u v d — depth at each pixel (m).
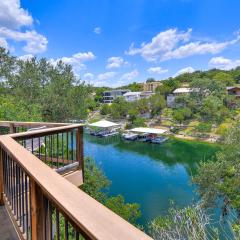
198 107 43.31
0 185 2.82
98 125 36.62
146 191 16.16
